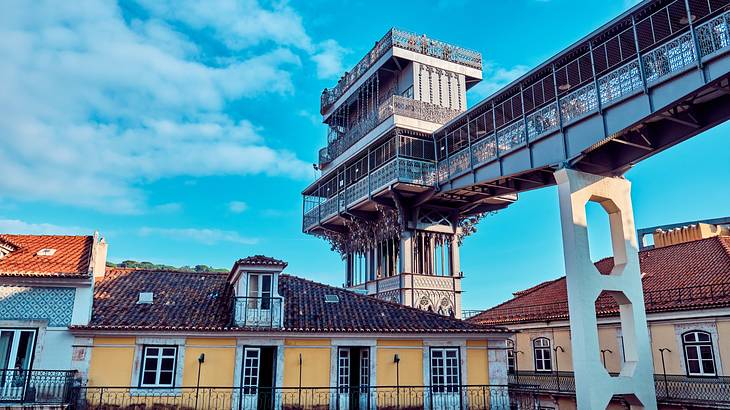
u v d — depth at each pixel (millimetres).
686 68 17000
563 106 21766
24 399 14945
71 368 15734
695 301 22000
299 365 17344
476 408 18125
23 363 15633
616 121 19500
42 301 16125
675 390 21812
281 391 16859
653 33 19141
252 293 17906
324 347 17703
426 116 30281
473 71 33969
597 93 20156
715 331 20891
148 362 16359
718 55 16094
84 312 16266
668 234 32500
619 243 21734
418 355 18328
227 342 17031
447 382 18328
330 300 20234
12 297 15938
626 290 20797
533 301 31391
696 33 16812
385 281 31547
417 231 31172
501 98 25062
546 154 22516
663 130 20578
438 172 29266
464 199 30969
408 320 19297
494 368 18828
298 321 18094
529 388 22562
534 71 22938
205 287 20328
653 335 23375
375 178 30797
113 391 15789
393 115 29266
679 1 17703
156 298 18766
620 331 24781
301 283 21516
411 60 31844
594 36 20297
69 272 16422
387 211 31703
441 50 33094
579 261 20016
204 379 16578
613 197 21906
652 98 18250
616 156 22297
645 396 19734
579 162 21453
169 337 16609
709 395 20500
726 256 23812
